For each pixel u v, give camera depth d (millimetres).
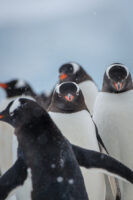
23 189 7512
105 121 10344
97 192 9734
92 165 8023
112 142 10359
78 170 7723
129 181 7992
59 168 7555
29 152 7738
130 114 10227
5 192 7359
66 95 10203
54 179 7461
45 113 8133
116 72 10656
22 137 7926
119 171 8016
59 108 10336
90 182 9531
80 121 10016
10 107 8336
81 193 7539
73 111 10234
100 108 10516
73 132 9906
